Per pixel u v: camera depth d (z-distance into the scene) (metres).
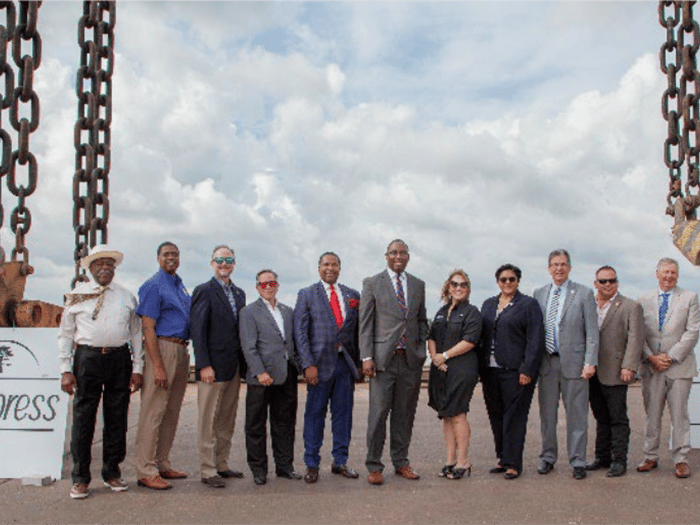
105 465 6.36
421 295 6.93
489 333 7.06
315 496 6.14
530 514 5.55
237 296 6.93
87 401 6.20
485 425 10.47
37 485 6.63
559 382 7.01
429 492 6.26
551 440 7.02
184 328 6.63
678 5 7.31
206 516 5.55
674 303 7.04
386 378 6.72
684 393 6.93
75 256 7.37
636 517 5.47
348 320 6.87
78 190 7.39
